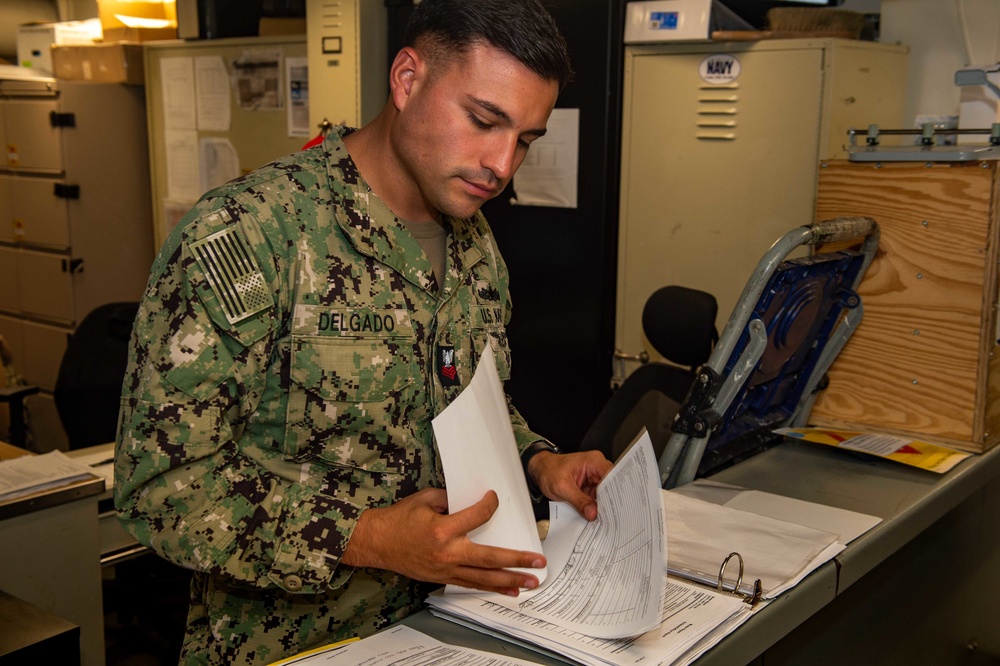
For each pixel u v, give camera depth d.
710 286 2.47
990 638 2.03
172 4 3.96
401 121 1.02
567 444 2.80
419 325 1.11
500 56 0.95
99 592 1.95
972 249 1.62
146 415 0.93
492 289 1.25
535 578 0.96
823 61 2.19
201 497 0.95
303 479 1.06
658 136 2.51
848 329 1.71
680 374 2.14
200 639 1.14
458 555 0.93
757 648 1.01
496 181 1.00
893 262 1.72
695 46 2.39
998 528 1.93
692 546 1.17
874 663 1.55
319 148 1.12
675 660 0.91
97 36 4.24
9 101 4.08
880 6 2.66
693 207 2.47
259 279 0.98
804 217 2.27
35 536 1.82
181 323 0.94
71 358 2.63
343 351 1.04
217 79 3.54
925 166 1.66
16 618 1.48
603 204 2.60
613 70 2.53
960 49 2.49
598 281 2.65
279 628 1.10
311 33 3.09
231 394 0.97
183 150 3.77
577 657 0.90
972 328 1.64
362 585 1.13
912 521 1.38
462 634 1.00
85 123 3.91
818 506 1.35
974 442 1.66
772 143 2.30
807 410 1.81
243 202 0.99
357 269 1.06
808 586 1.10
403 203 1.11
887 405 1.76
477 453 1.00
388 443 1.09
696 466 1.46
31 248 4.18
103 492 1.89
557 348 2.78
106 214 4.05
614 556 1.03
